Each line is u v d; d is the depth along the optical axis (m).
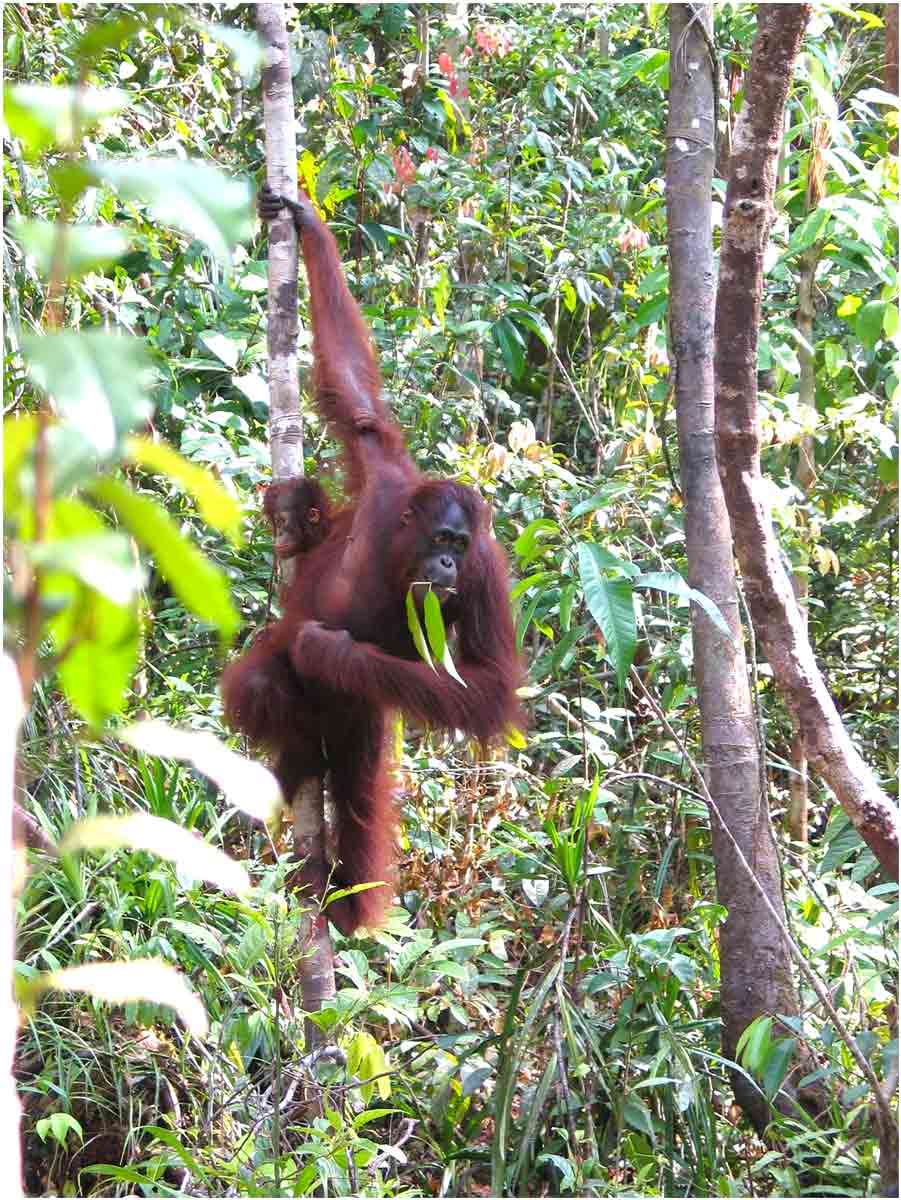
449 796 6.87
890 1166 4.59
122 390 0.96
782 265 8.21
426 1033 6.11
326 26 10.13
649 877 7.15
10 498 1.06
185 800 6.32
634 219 9.38
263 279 7.86
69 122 1.09
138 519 1.09
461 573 5.44
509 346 8.66
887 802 4.73
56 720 6.16
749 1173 5.32
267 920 4.72
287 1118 4.85
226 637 1.38
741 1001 5.93
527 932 6.85
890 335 7.09
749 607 4.83
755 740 6.14
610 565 5.32
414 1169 5.57
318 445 7.73
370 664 5.19
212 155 8.77
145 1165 4.65
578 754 7.44
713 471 6.20
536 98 10.02
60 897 5.48
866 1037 5.30
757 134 4.50
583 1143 5.52
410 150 9.69
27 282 6.17
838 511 8.83
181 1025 5.41
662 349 8.34
